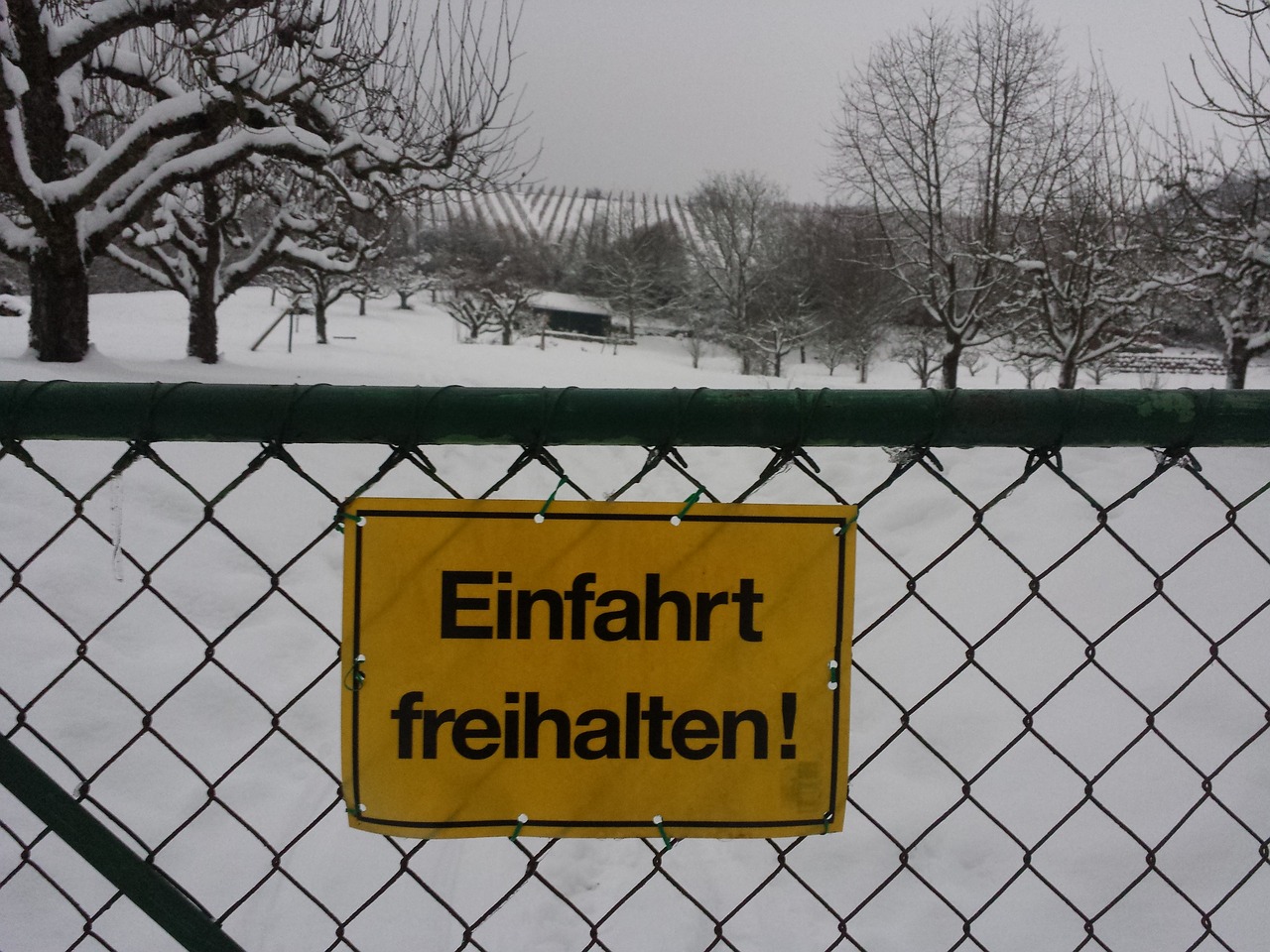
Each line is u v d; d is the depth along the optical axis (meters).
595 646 1.07
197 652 3.88
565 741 1.08
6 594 1.09
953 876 2.70
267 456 1.01
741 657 1.08
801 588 1.08
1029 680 3.63
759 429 1.02
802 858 2.86
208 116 10.54
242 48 10.70
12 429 1.00
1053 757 3.14
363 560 1.05
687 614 1.07
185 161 11.03
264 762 3.32
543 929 2.57
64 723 3.24
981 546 4.87
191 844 2.84
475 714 1.07
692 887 2.79
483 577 1.06
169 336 25.97
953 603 4.39
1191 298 14.52
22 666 3.47
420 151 13.16
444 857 2.87
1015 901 2.54
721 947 2.51
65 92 11.11
